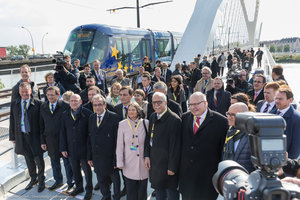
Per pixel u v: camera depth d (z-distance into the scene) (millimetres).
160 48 15914
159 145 2682
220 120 2514
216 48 19828
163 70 7926
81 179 3682
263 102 3396
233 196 1050
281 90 2576
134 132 2961
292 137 2539
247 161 2176
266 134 954
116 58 11203
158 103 2643
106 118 3236
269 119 968
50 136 3664
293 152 2537
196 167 2504
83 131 3498
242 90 4957
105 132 3209
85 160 3506
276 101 2611
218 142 2502
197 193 2531
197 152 2490
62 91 5371
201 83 5328
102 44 10508
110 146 3225
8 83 8953
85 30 10625
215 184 1267
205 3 14648
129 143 2953
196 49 13492
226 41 28562
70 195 3598
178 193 2898
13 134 3920
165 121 2660
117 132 3248
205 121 2486
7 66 32688
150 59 14570
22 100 3818
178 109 3672
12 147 4082
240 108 2201
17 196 3604
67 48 10625
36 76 10555
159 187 2738
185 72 8141
